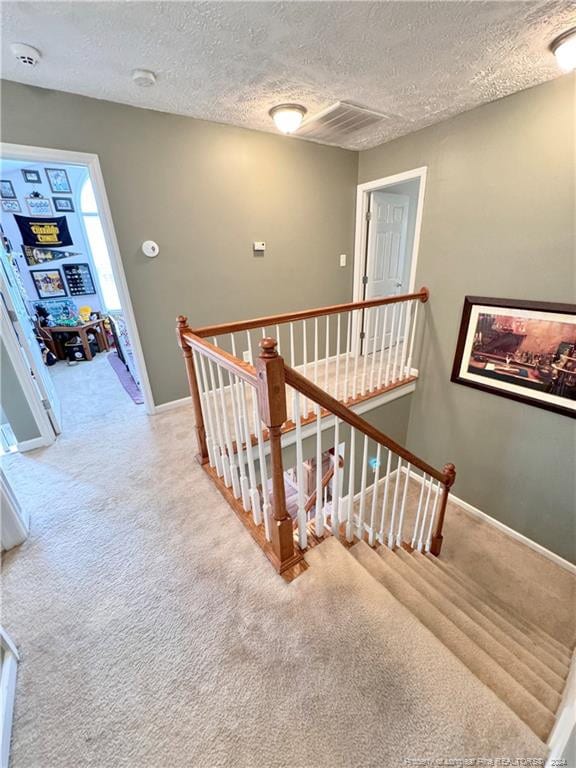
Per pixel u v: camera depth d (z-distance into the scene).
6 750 0.99
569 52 1.72
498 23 1.59
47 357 5.11
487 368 3.00
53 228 5.40
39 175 5.07
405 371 3.62
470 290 3.00
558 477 2.74
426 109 2.61
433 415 3.59
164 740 1.01
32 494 2.12
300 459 1.47
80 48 1.69
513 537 3.12
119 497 2.08
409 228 4.73
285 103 2.42
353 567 1.53
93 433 2.87
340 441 3.28
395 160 3.35
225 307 3.25
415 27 1.60
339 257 3.96
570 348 2.46
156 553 1.67
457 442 3.45
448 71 2.03
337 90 2.25
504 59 1.91
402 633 1.25
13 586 1.52
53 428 2.82
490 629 1.71
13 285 2.84
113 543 1.74
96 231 5.78
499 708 1.03
